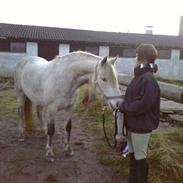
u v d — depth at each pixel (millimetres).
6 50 18484
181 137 4887
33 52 18531
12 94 10000
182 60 21719
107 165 4121
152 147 4309
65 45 19156
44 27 21344
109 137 5219
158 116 2990
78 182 3656
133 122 2939
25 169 3926
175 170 3697
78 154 4480
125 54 21219
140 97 2816
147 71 2857
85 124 6137
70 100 4090
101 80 3436
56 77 3984
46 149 4488
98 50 20203
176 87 5941
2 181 3611
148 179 3588
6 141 4980
